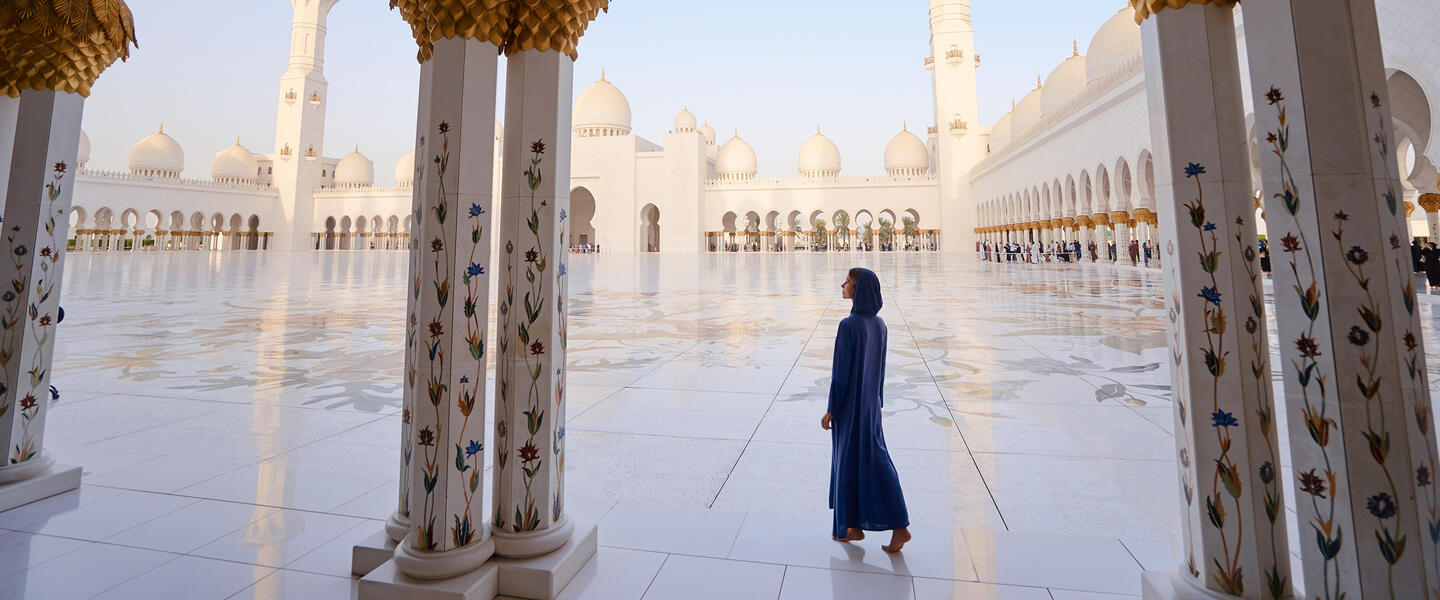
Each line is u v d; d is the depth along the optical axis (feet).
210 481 8.68
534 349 6.34
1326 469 4.67
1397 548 4.45
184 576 6.22
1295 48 4.67
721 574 6.29
